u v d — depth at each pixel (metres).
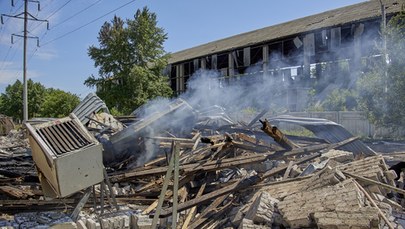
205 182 7.21
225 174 7.83
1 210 5.98
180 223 5.66
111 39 34.47
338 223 4.53
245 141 9.15
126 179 6.95
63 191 5.00
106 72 34.19
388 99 14.18
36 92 58.19
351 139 9.62
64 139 5.33
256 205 5.50
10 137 19.27
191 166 7.05
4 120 30.00
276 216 5.29
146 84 33.62
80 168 5.15
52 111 42.84
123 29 34.12
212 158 7.87
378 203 5.34
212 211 6.07
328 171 6.33
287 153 7.85
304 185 6.26
